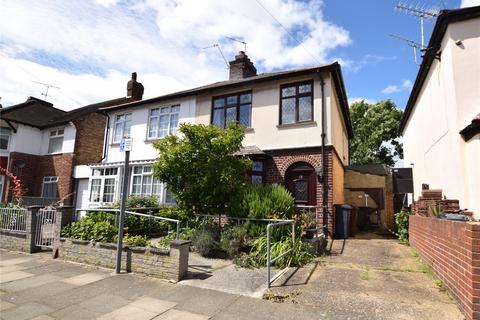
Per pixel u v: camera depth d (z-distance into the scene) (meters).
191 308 4.61
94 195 17.12
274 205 8.16
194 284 5.66
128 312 4.47
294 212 8.56
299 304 4.72
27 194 20.33
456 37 8.31
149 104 16.69
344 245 9.80
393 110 28.77
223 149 8.62
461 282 4.43
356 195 16.73
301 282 5.74
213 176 8.30
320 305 4.66
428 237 6.87
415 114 14.14
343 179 16.56
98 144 20.20
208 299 4.96
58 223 7.86
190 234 8.38
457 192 7.95
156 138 16.02
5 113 20.92
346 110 15.88
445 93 8.98
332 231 11.00
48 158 20.39
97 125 20.25
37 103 24.97
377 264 7.13
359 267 6.84
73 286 5.61
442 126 9.42
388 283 5.67
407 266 6.92
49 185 19.84
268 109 12.88
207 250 7.48
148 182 15.27
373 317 4.22
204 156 8.56
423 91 12.07
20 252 8.38
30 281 5.91
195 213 8.93
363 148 28.91
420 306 4.57
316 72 11.99
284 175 12.00
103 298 5.03
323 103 11.82
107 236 7.35
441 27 8.66
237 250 7.38
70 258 7.43
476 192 7.20
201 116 14.70
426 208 8.33
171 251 6.00
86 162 19.39
